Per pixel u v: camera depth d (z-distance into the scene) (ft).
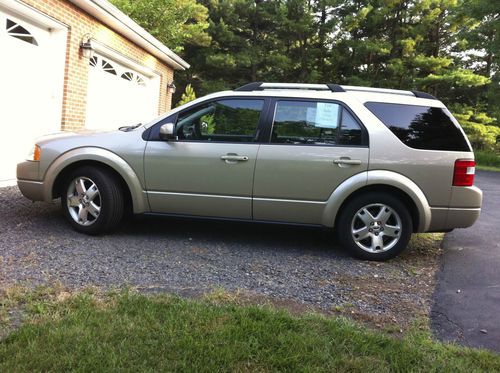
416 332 10.91
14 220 18.76
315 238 19.34
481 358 9.71
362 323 11.31
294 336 9.89
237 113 17.15
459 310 12.60
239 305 11.71
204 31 102.42
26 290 11.82
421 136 16.37
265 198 16.65
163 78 50.85
